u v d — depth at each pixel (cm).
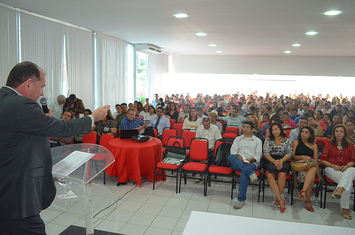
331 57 1418
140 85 1366
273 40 952
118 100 1052
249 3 521
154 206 398
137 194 441
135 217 363
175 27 775
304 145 425
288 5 530
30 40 642
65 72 765
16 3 565
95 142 524
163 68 1529
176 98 1452
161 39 1007
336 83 1709
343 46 1051
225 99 1403
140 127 539
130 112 553
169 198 428
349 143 408
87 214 203
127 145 477
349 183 367
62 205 202
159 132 655
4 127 141
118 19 695
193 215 133
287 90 1739
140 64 1356
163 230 330
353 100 1497
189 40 1009
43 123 142
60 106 722
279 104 934
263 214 380
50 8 602
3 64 577
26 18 629
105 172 494
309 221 362
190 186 484
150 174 491
